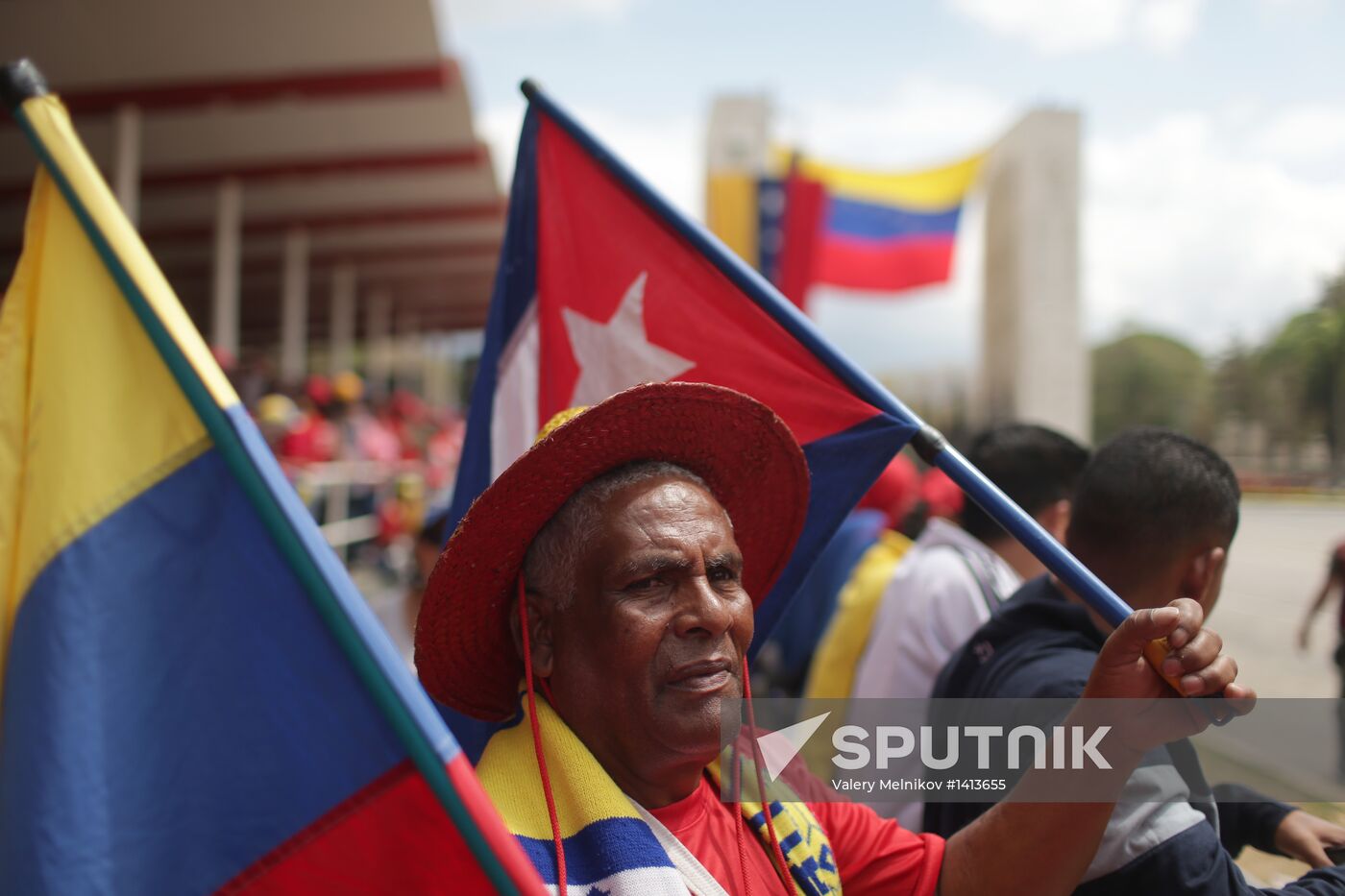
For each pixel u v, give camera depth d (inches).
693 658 45.5
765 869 49.3
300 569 38.3
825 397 63.2
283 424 310.5
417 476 423.2
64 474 41.3
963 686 68.3
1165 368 1338.6
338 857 38.1
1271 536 578.9
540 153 73.7
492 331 74.5
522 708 51.6
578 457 47.6
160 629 39.9
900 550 154.6
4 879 38.2
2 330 44.6
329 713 38.5
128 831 38.3
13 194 474.3
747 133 541.3
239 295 804.0
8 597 42.1
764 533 59.6
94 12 334.0
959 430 650.8
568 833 44.9
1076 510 67.7
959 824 66.4
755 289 65.3
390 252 680.4
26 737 39.0
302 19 348.5
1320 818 59.9
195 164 489.1
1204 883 50.6
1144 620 43.1
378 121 442.6
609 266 70.6
